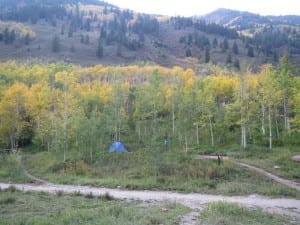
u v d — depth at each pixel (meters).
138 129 69.06
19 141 72.19
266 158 47.47
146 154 46.78
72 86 77.38
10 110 63.31
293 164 41.41
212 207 21.50
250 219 18.86
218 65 150.12
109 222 17.09
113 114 61.81
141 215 18.88
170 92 68.06
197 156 48.56
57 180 38.81
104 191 31.86
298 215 21.22
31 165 48.69
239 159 47.25
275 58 183.88
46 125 58.62
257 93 57.31
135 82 112.94
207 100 59.00
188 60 187.12
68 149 54.03
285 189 29.80
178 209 20.97
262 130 60.97
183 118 56.28
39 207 21.72
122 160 45.97
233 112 56.72
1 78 87.69
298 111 51.88
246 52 197.88
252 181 33.94
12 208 21.41
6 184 37.53
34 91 70.44
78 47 197.38
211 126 62.38
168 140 60.69
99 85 87.81
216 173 36.34
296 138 57.53
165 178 35.66
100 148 50.91
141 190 32.47
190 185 33.06
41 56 176.25
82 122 49.47
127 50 199.25
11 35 193.62
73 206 22.48
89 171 42.12
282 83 55.97
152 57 189.38
